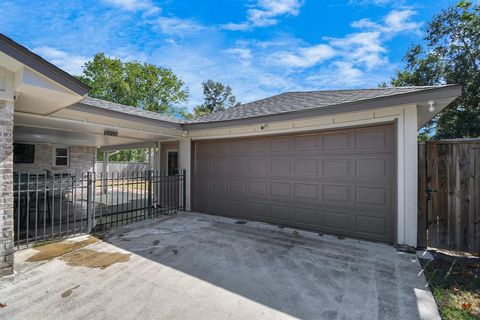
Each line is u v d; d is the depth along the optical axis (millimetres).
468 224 4051
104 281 3131
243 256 3963
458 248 4094
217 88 36750
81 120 5328
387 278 3209
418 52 12633
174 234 5156
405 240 4355
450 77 11117
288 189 5832
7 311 2498
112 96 24469
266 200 6184
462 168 4109
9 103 3295
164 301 2691
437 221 4230
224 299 2734
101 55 23578
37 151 10906
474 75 10383
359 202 4898
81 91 3580
